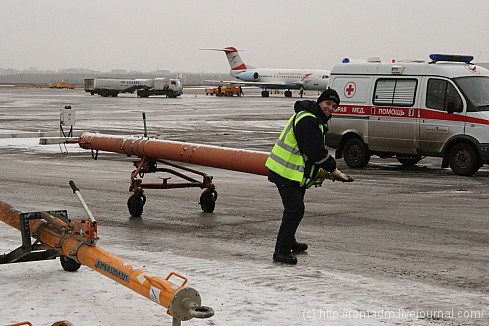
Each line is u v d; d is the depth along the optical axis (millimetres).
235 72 98062
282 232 8023
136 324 5770
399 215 11141
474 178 15969
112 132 29500
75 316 5965
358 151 17984
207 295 6578
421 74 16859
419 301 6465
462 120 16234
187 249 8719
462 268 7734
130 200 11039
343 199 12820
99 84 83125
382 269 7676
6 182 14984
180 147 10938
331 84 18406
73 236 6500
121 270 5629
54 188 14117
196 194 13414
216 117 41125
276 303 6348
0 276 7246
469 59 17984
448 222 10531
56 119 38625
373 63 17734
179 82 82000
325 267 7770
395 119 17250
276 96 91875
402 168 18062
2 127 32156
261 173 10031
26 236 7059
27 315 5992
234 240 9297
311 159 7797
